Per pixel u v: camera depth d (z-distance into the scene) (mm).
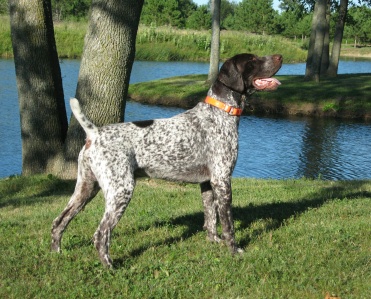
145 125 2963
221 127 3045
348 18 18203
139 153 2920
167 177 3027
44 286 2727
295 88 12984
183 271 2865
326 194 4641
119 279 2783
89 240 3299
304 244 3217
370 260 3012
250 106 3174
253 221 3682
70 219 3035
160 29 25906
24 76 5211
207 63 22875
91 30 4875
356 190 4875
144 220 3691
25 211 4168
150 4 35688
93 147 2877
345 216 3857
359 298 2654
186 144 2982
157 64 21594
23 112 5285
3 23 21719
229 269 2891
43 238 3324
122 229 3512
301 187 5082
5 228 3561
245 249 3180
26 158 5336
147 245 3234
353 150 8523
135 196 4551
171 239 3348
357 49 35500
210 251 3125
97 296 2664
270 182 5512
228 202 3070
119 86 4957
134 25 4914
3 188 4906
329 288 2738
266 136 9516
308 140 9227
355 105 11688
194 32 26375
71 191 4883
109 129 2910
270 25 38781
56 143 5320
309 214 3861
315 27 14492
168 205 4238
